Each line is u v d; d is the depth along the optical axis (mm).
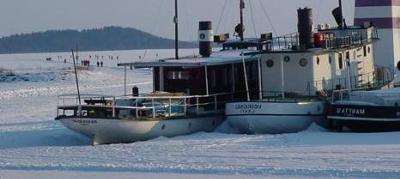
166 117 41156
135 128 39750
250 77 47812
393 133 39625
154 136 40781
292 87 45500
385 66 55406
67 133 45250
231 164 29047
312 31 45438
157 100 41844
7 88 117688
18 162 31656
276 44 46344
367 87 49375
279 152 32656
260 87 44625
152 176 26953
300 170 26812
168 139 40250
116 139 40219
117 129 39469
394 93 42344
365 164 28000
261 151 33188
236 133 43469
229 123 44125
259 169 27375
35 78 146250
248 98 43844
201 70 45219
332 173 26047
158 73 46719
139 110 40531
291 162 29188
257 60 46812
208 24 49344
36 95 97750
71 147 37531
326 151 32500
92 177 27172
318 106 43281
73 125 39844
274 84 45750
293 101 42250
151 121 40344
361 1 56688
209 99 45375
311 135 39344
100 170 28578
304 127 42688
